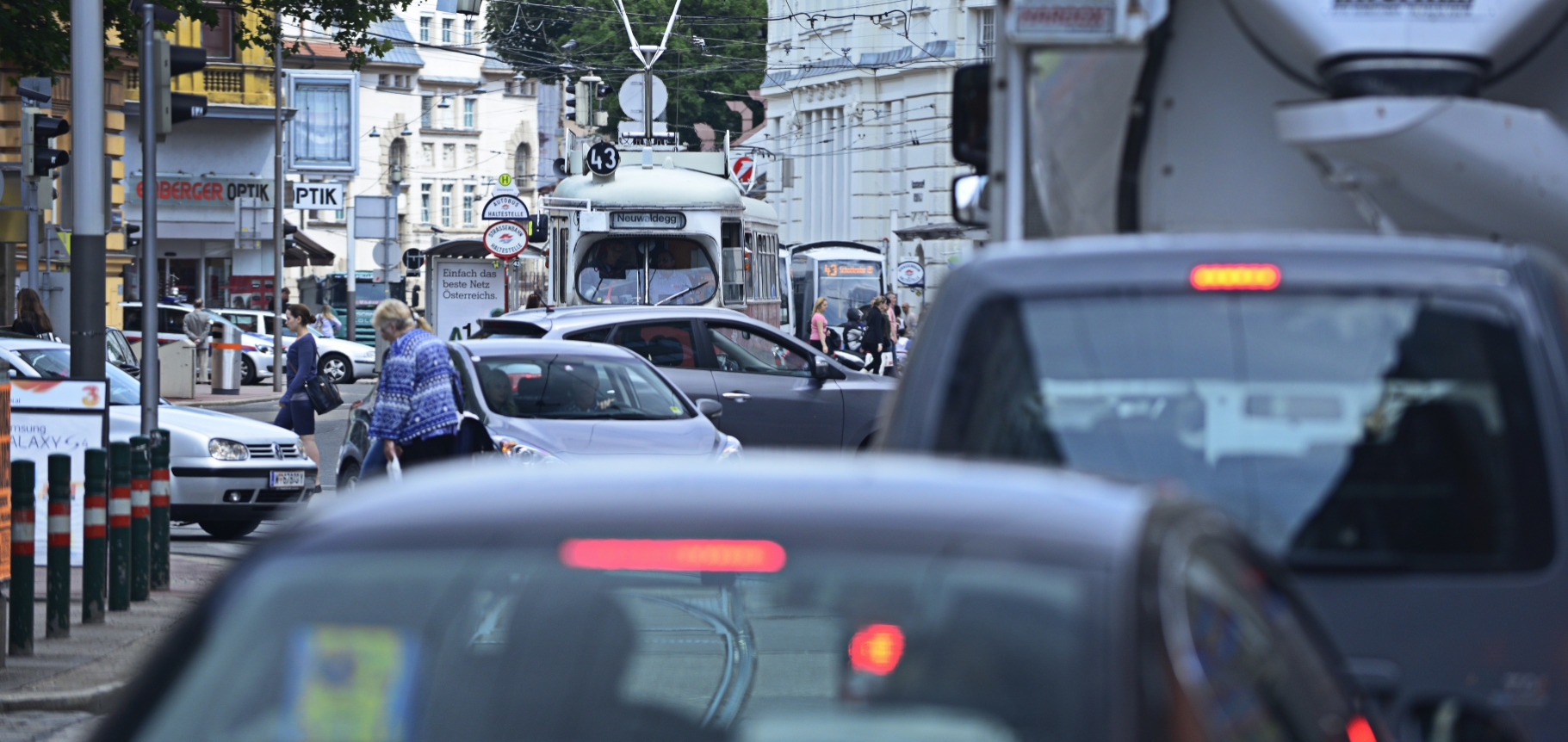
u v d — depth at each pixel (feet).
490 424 178.40
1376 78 72.59
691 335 225.97
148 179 164.14
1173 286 58.39
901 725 32.27
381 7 389.19
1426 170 72.23
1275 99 77.15
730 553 35.06
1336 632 54.60
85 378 175.32
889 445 58.75
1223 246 58.75
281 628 35.83
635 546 35.50
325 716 34.60
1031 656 32.48
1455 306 56.29
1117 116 77.97
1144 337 57.98
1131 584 33.78
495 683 37.50
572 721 36.65
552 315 225.76
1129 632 32.63
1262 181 77.61
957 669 32.53
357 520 38.52
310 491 212.43
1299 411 56.54
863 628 33.53
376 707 34.73
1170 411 57.21
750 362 228.43
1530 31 72.43
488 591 39.52
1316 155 74.28
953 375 58.70
